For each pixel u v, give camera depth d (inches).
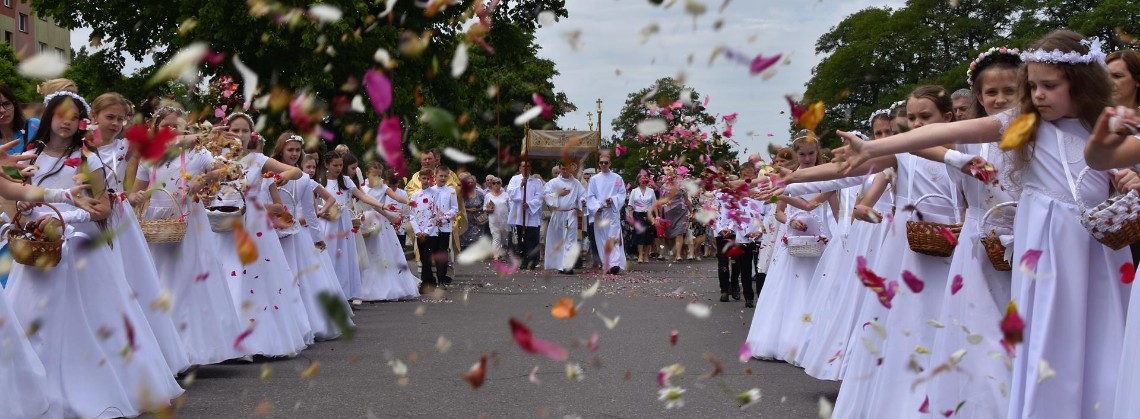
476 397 242.4
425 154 610.2
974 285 176.4
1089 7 1359.5
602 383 261.6
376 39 618.2
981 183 177.5
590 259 816.9
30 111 229.0
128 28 941.2
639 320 415.2
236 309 299.7
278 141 386.9
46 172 224.1
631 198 887.7
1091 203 161.2
